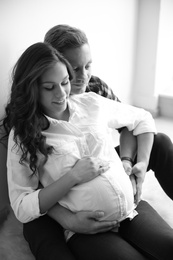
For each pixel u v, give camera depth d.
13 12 1.15
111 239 0.90
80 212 0.91
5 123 1.15
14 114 0.95
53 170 0.96
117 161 1.04
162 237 0.90
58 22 1.43
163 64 2.38
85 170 0.91
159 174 1.18
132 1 2.08
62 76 0.89
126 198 0.94
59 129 0.99
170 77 2.52
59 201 0.96
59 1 1.40
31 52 0.89
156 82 2.38
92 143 1.00
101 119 1.09
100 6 1.75
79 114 1.05
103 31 1.86
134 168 1.09
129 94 2.46
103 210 0.91
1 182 1.29
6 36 1.14
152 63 2.32
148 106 2.50
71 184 0.90
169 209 1.39
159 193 1.50
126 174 1.01
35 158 0.94
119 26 2.02
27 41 1.25
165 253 0.87
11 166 0.96
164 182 1.17
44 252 0.89
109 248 0.86
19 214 0.94
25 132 0.93
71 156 0.96
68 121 1.03
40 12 1.29
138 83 2.47
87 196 0.91
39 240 0.92
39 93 0.91
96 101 1.10
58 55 0.91
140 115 1.21
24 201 0.92
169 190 1.17
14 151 0.96
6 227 1.29
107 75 2.07
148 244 0.91
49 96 0.91
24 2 1.19
